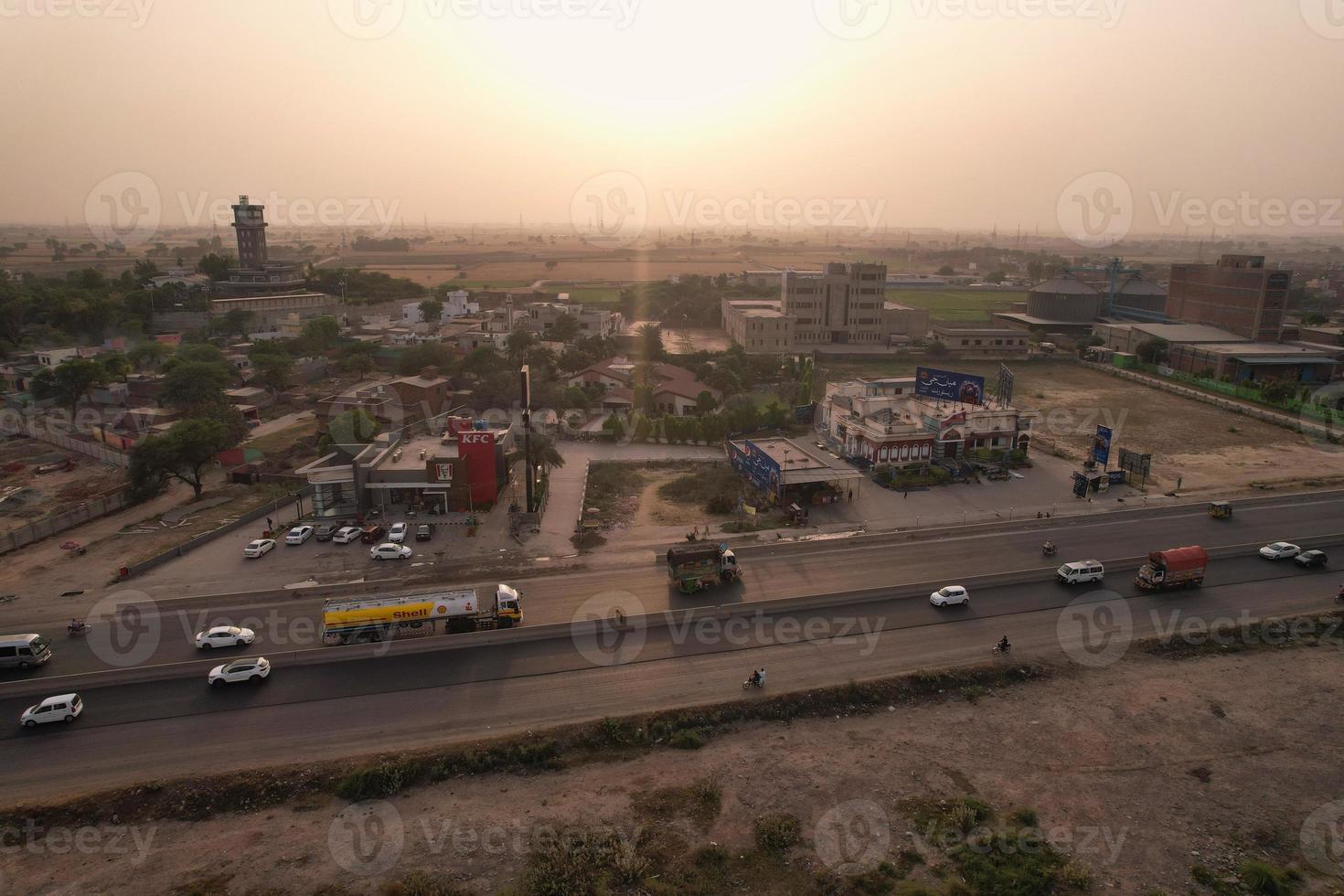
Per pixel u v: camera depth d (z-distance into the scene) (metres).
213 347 126.44
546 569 56.28
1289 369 125.00
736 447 81.75
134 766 35.50
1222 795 33.97
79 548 59.88
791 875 29.20
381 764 35.22
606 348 145.25
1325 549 60.12
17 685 40.62
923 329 171.62
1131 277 199.88
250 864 29.83
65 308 146.12
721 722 39.25
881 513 68.94
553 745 36.91
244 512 69.25
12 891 28.44
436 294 194.00
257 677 41.81
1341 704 40.62
